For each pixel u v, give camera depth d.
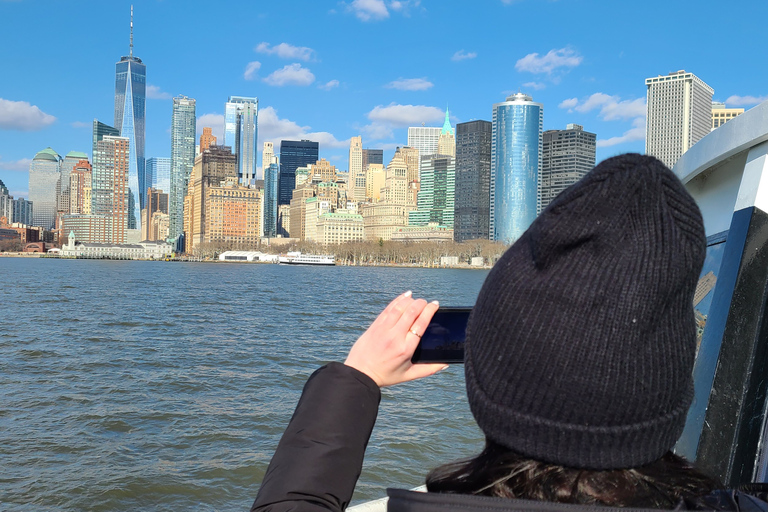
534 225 1.13
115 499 11.71
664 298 1.00
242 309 50.94
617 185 1.02
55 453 13.88
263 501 1.10
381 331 1.22
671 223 1.01
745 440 2.57
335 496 1.09
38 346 28.78
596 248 1.03
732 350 2.73
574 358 1.00
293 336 34.09
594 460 1.04
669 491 1.10
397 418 16.28
